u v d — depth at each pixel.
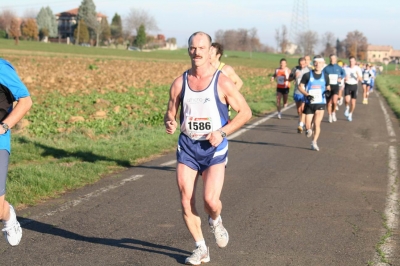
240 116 6.23
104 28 180.25
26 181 9.99
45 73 47.25
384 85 62.06
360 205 9.29
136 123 19.86
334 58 22.05
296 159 13.79
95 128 18.34
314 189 10.44
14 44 122.38
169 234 7.55
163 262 6.47
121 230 7.69
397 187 10.77
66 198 9.45
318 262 6.53
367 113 27.66
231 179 11.23
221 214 8.58
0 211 5.89
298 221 8.26
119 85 38.41
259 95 36.19
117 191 10.01
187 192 6.32
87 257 6.59
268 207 9.05
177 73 58.50
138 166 12.47
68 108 23.20
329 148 15.73
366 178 11.60
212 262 6.51
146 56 116.94
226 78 6.24
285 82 23.56
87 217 8.31
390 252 6.91
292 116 24.84
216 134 6.05
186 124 6.28
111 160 12.74
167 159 13.37
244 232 7.67
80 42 173.50
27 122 18.23
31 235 7.39
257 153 14.62
